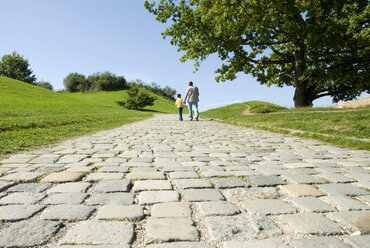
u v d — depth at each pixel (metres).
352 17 14.25
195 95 16.27
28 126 9.47
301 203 2.23
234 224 1.83
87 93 104.12
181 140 6.81
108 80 111.12
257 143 6.21
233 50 18.75
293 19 17.09
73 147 5.42
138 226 1.81
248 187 2.71
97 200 2.28
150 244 1.57
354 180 2.98
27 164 3.69
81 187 2.63
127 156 4.45
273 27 18.52
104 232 1.71
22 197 2.32
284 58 20.56
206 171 3.36
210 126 11.92
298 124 9.58
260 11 16.81
